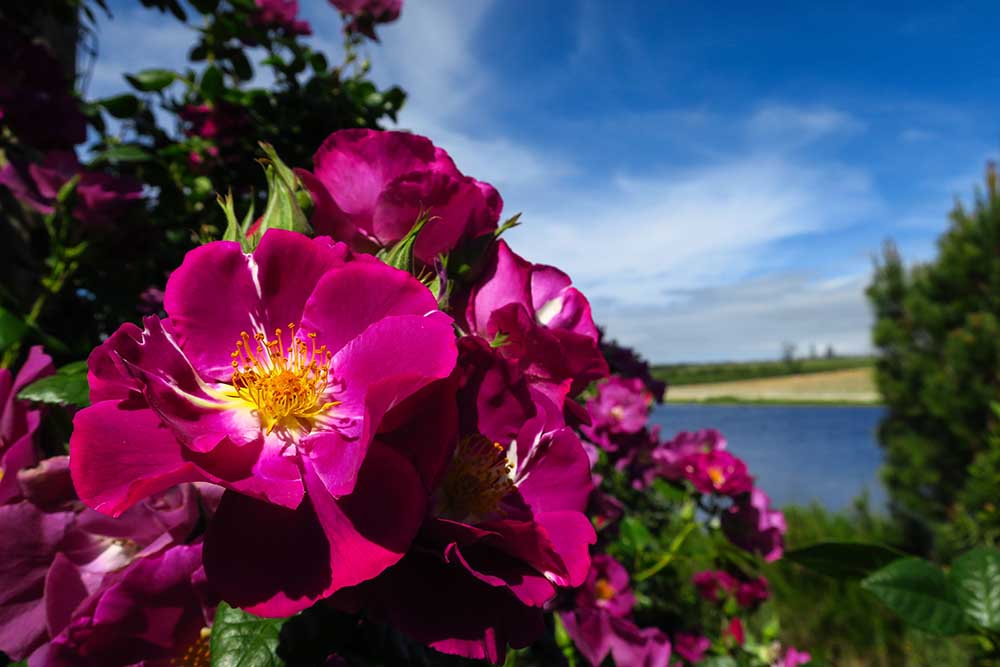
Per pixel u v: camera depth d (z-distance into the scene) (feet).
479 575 1.92
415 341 2.01
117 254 7.32
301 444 2.04
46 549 2.56
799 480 62.18
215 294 2.18
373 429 1.73
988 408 27.30
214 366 2.14
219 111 8.81
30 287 7.31
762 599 10.87
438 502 2.27
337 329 2.14
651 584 11.53
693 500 10.50
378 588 1.97
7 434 3.03
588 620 6.77
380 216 2.47
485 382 2.33
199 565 2.41
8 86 7.24
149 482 1.73
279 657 2.10
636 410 10.23
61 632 2.43
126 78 8.69
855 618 22.94
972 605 3.52
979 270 29.99
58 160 6.97
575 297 2.91
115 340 1.99
